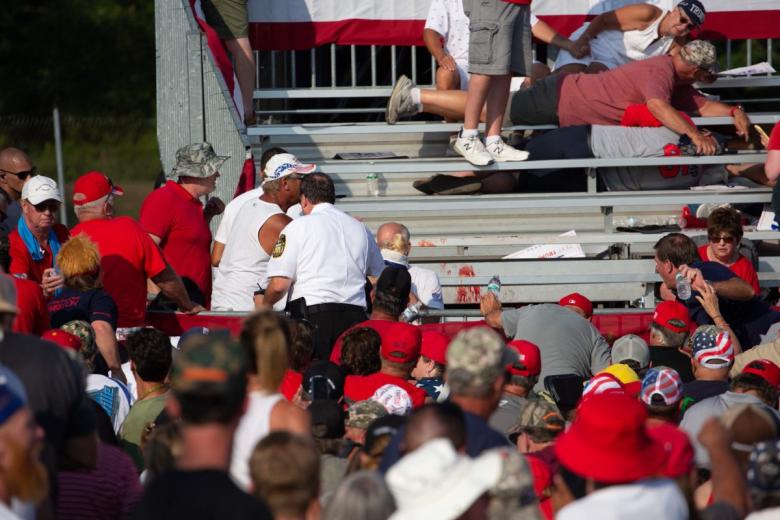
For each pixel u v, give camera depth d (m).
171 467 12.80
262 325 14.62
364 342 20.70
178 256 27.86
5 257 24.06
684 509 12.35
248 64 35.25
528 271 31.12
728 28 39.38
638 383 20.47
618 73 33.16
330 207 25.97
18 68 110.50
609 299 31.58
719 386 21.11
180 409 11.38
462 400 14.23
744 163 33.44
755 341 27.34
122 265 25.08
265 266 27.69
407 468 11.04
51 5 112.38
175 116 32.91
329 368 19.34
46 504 12.46
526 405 17.41
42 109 109.56
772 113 37.41
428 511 10.59
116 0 118.06
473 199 31.84
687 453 13.40
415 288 28.31
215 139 32.91
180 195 28.02
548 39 36.00
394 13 38.12
